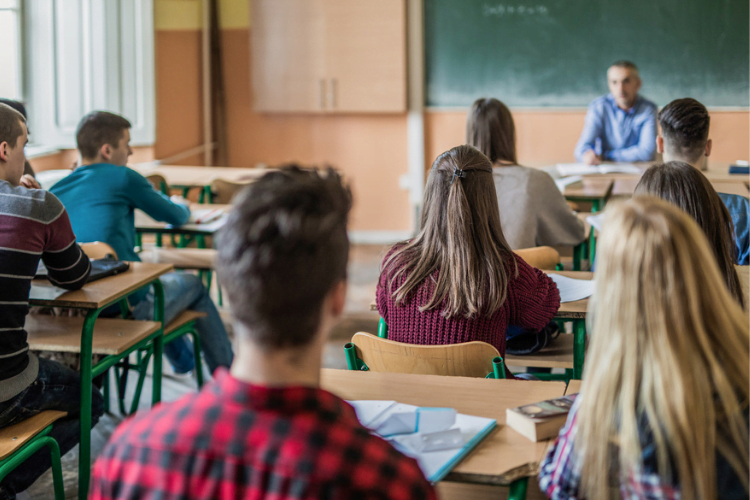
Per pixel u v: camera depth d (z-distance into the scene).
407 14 5.64
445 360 1.56
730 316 0.90
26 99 4.59
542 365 2.19
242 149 6.11
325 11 5.68
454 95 5.71
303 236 0.74
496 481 1.12
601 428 0.91
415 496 0.74
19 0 4.46
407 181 5.95
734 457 0.89
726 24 5.20
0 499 1.84
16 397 1.78
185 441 0.74
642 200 0.92
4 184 1.86
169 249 3.50
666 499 0.88
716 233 1.57
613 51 5.39
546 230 2.67
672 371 0.87
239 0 5.87
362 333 1.62
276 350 0.76
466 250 1.62
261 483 0.72
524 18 5.47
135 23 4.96
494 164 2.69
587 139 4.42
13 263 1.77
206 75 5.81
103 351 2.16
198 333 3.01
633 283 0.89
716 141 5.37
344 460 0.72
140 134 5.10
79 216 2.87
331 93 5.79
